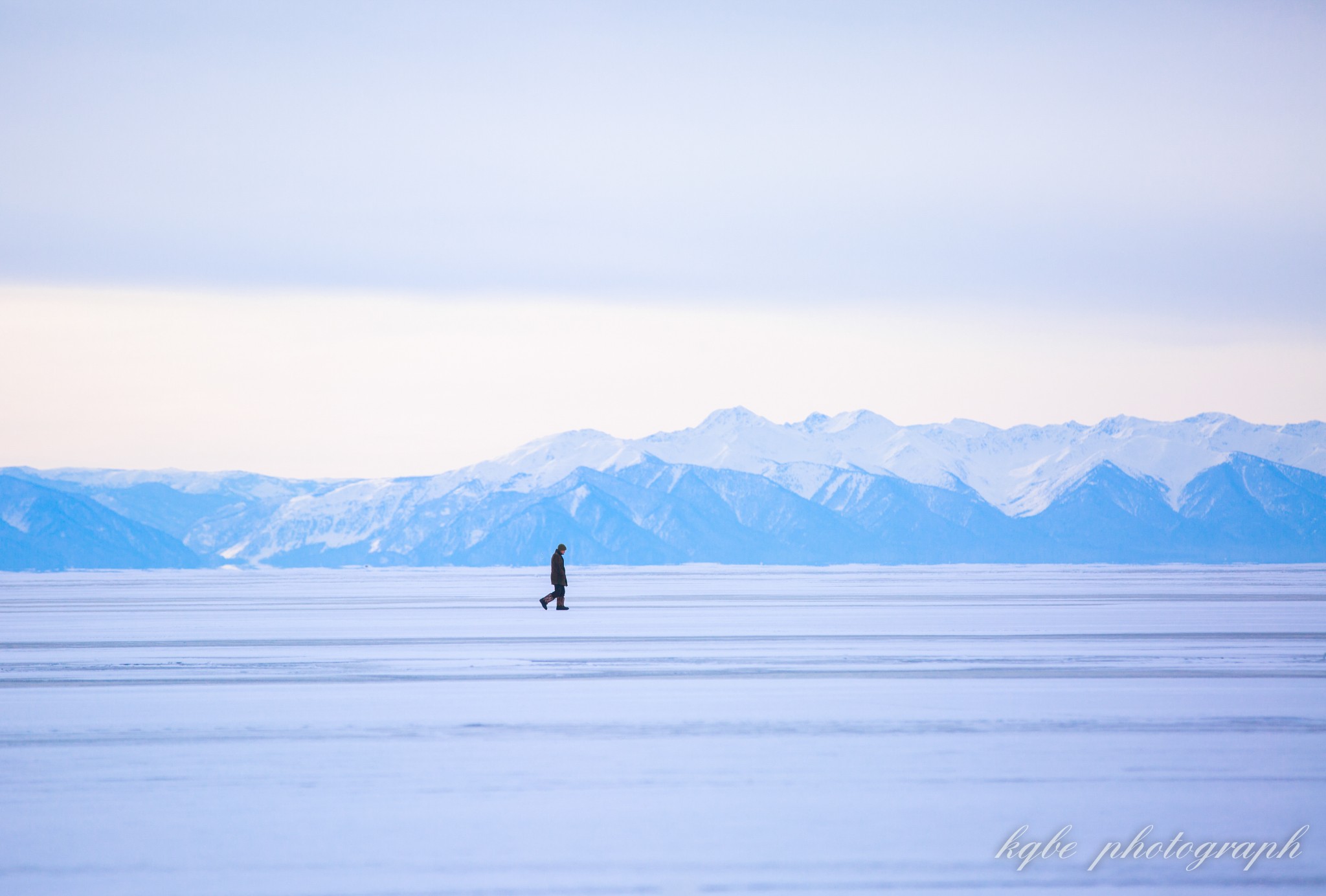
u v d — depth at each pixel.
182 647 113.06
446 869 43.00
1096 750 59.78
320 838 46.38
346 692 80.12
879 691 79.06
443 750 60.81
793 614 159.62
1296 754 58.97
